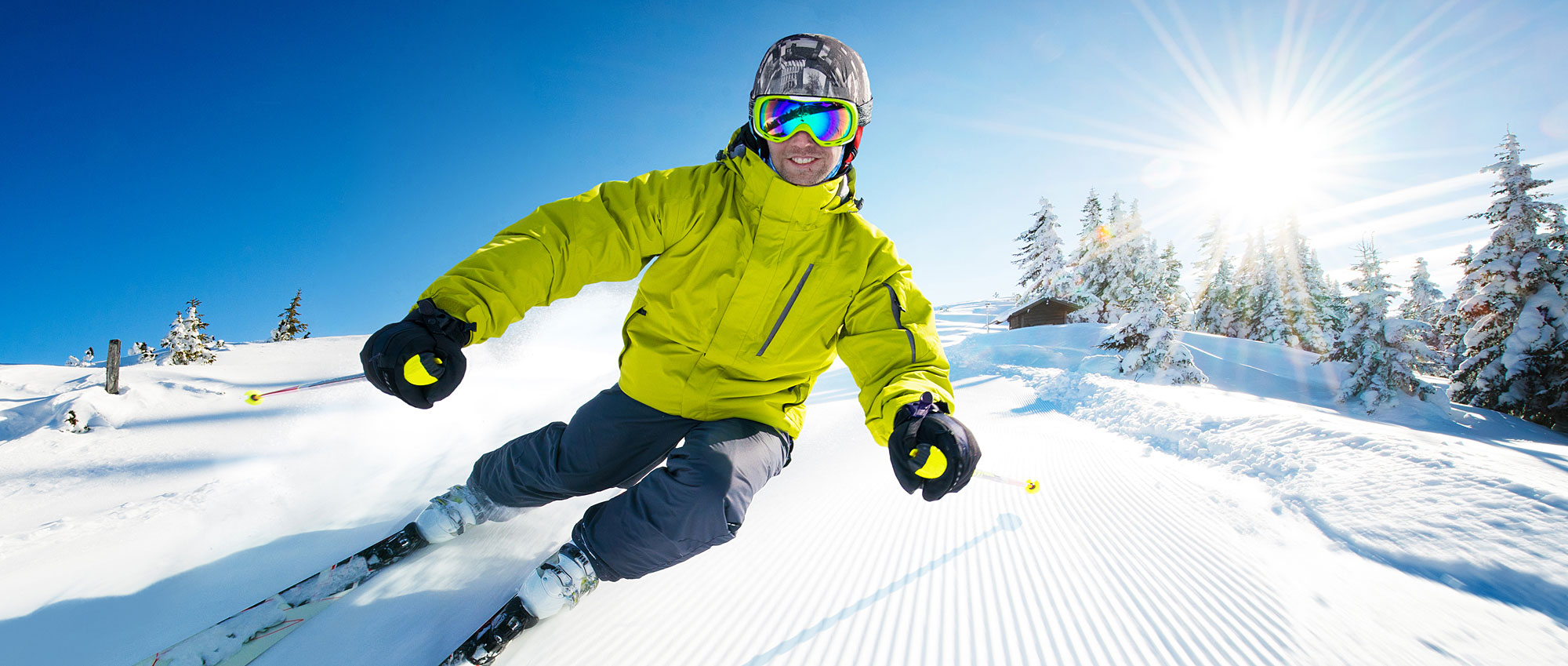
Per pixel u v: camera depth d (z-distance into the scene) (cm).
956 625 175
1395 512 270
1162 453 444
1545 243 1627
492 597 179
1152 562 221
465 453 346
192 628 164
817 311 181
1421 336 1605
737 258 176
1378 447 352
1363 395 1602
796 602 184
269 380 1167
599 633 163
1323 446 375
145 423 600
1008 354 1922
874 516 260
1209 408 529
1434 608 196
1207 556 228
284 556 207
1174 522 265
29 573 189
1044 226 3228
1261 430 433
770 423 189
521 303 145
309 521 240
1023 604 187
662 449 195
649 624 168
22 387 1421
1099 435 516
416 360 115
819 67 159
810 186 169
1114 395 670
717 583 193
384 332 121
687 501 154
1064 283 3091
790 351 184
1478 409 1631
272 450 392
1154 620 181
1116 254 2944
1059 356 1836
